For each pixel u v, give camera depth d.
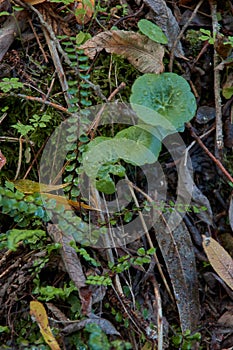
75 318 0.51
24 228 0.53
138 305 0.53
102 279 0.51
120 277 0.53
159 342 0.51
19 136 0.56
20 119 0.56
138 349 0.51
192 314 0.53
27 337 0.50
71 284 0.51
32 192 0.53
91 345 0.46
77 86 0.56
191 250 0.55
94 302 0.51
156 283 0.53
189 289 0.54
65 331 0.50
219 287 0.54
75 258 0.52
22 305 0.51
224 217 0.56
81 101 0.54
